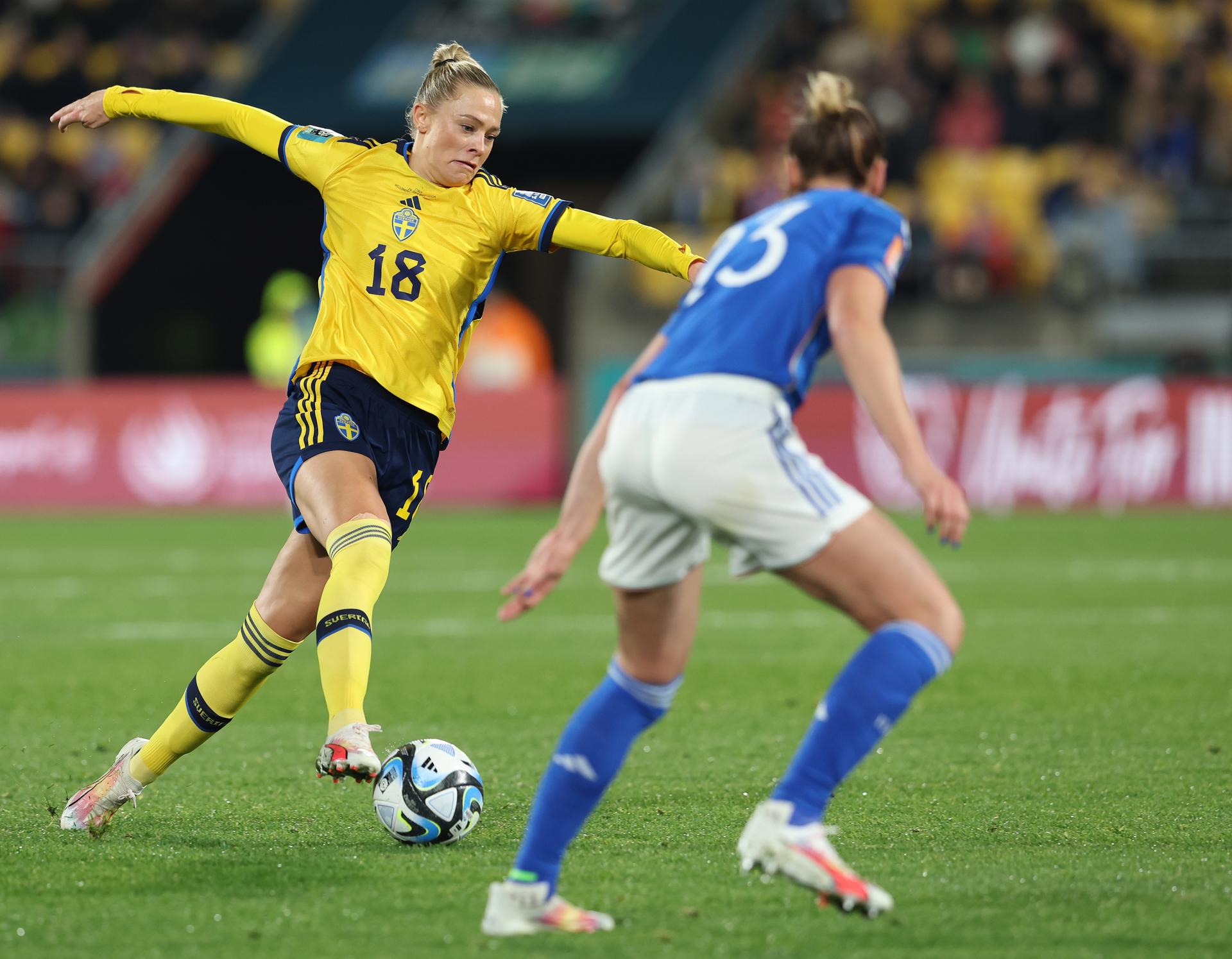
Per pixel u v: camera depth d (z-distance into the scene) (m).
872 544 11.52
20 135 89.56
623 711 12.00
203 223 75.44
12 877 13.73
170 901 12.94
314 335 15.94
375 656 28.59
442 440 16.14
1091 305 65.62
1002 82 76.06
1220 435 56.94
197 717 15.06
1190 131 72.81
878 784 17.97
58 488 60.59
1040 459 57.25
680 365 11.83
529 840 11.99
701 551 11.94
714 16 78.00
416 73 76.38
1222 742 20.53
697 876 13.81
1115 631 31.00
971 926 12.23
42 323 75.75
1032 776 18.42
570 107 75.50
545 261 85.38
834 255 11.77
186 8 91.81
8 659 28.17
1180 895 13.12
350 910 12.65
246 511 59.50
